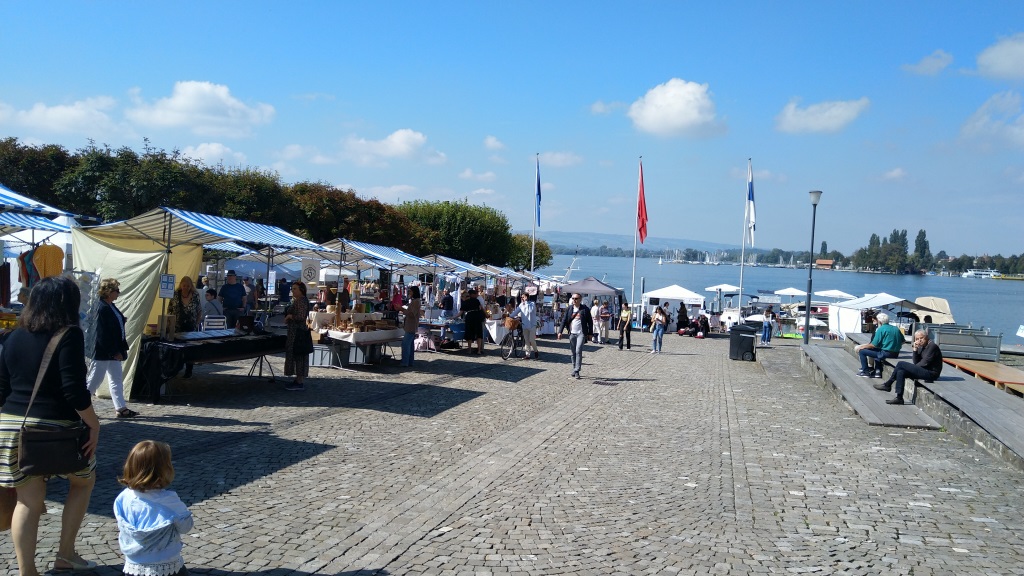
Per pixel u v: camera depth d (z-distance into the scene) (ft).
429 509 21.80
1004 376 46.19
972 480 26.22
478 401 42.47
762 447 32.09
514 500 23.16
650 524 21.03
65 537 15.35
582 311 57.00
